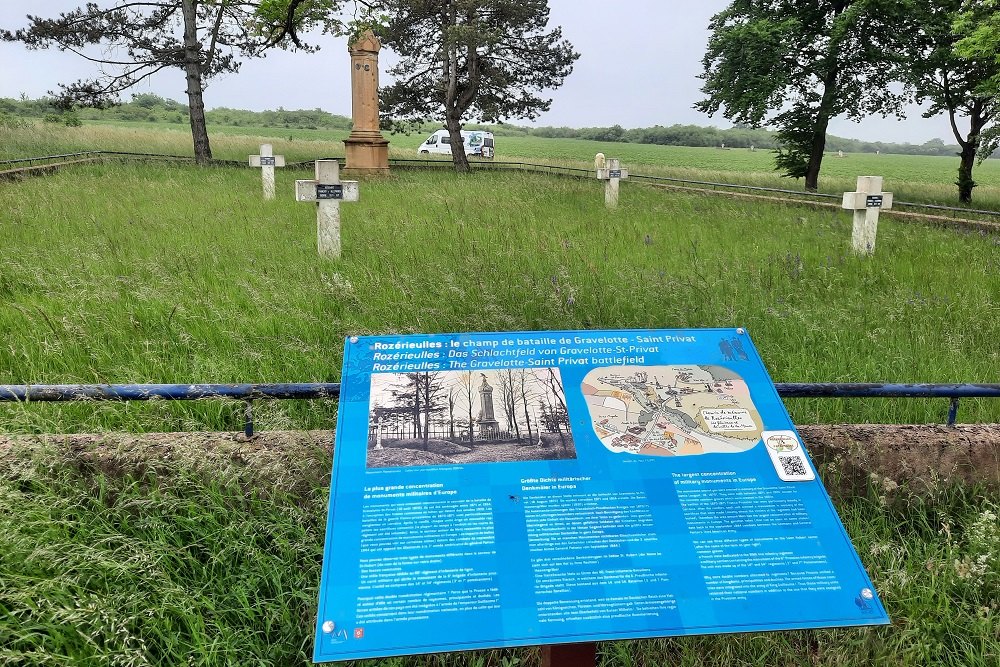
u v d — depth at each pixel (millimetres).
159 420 3994
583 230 11250
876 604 2164
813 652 2791
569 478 2367
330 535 2189
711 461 2445
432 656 2711
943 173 60750
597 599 2111
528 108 31422
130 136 33469
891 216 16422
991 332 6082
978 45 15734
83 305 5977
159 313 5832
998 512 3314
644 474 2398
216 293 6555
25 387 3143
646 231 11500
